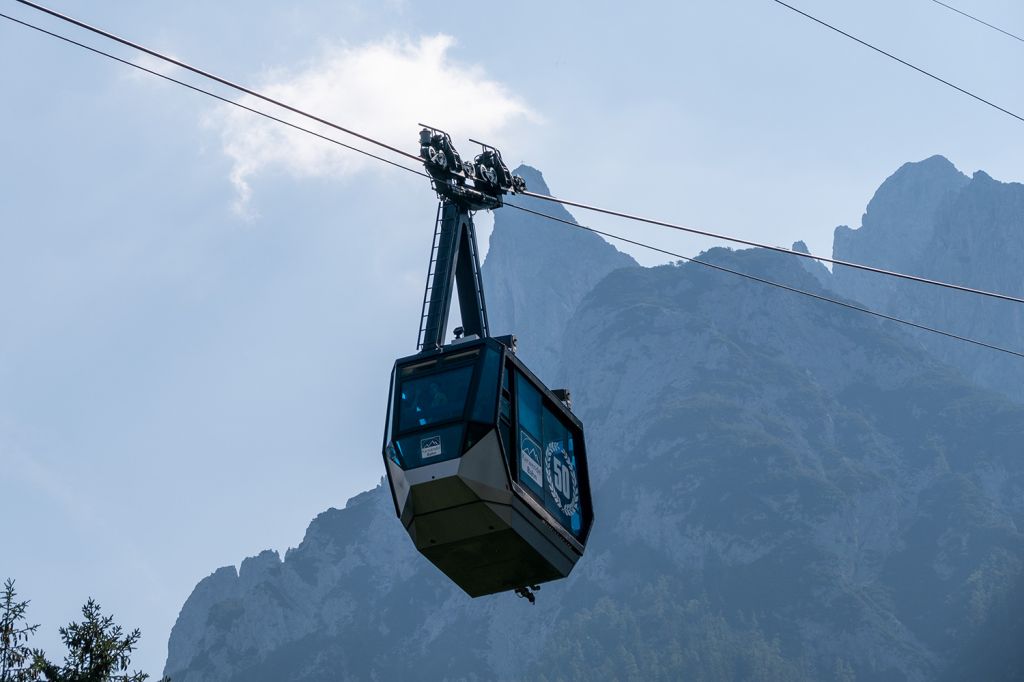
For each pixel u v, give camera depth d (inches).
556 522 1533.0
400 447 1476.4
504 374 1505.9
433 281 1547.7
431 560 1504.7
